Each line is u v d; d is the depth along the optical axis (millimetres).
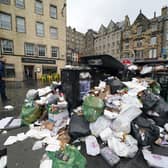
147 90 3033
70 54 35125
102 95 2975
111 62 3643
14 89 8789
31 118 2955
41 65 18172
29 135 2365
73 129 2330
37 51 17875
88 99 2578
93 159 1940
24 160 1738
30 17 16984
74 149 1868
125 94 2861
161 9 26688
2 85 5438
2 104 4902
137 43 29609
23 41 16625
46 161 1651
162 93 3508
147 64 4172
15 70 16188
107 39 38812
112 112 2469
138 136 2121
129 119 2238
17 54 16250
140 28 28766
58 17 19406
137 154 2018
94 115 2385
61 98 3053
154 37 26609
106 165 1835
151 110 2633
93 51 45719
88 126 2420
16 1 15875
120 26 34906
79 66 3807
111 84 3252
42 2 17766
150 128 2193
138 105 2527
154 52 26578
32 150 1926
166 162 1835
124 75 4051
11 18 15641
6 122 3102
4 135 2447
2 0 14961
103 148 2102
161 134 2365
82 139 2346
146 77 3955
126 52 32188
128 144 2020
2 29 15117
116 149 1989
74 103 3121
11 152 1909
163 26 25109
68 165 1593
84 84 3248
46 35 18469
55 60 19469
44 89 3932
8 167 1654
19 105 4781
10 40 15711
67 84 3242
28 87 9922
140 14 29156
